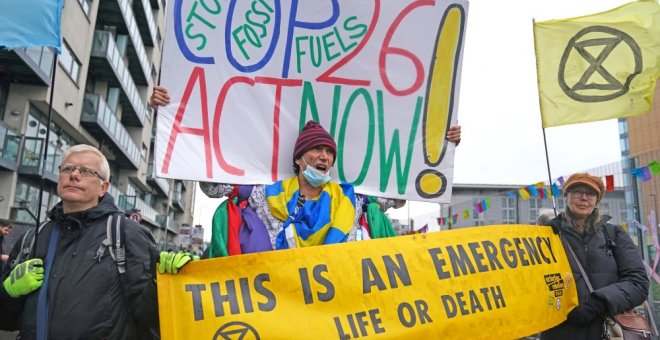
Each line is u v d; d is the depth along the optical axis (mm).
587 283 2930
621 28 3355
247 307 2182
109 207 2336
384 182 3090
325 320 2270
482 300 2609
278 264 2297
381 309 2381
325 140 2744
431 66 3240
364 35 3156
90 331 2061
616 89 3287
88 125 20953
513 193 7566
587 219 3068
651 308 4637
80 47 18484
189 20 2895
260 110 2959
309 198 2781
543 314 2777
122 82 25156
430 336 2422
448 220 10570
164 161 2725
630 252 2971
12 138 14398
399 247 2537
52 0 2418
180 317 2086
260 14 3023
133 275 2162
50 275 2146
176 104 2818
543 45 3428
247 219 2693
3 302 2199
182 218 57625
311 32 3088
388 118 3152
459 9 3279
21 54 12977
